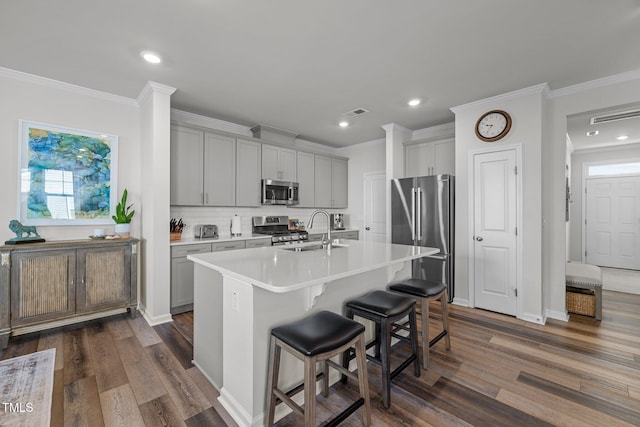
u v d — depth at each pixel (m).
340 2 1.85
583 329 2.92
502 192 3.32
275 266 1.86
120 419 1.66
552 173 3.23
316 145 5.79
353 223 5.92
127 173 3.38
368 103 3.59
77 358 2.32
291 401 1.48
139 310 3.34
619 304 3.72
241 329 1.68
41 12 1.92
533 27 2.11
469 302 3.57
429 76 2.88
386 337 1.77
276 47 2.37
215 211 4.31
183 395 1.89
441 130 4.54
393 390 1.94
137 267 3.16
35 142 2.85
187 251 3.41
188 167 3.71
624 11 1.93
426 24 2.08
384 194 5.40
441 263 3.81
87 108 3.13
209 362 2.05
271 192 4.56
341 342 1.47
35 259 2.60
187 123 3.69
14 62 2.58
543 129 3.11
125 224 3.21
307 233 4.81
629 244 5.73
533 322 3.09
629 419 1.68
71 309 2.78
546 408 1.77
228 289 1.80
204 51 2.42
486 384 2.00
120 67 2.68
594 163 6.00
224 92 3.26
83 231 3.13
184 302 3.37
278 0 1.83
